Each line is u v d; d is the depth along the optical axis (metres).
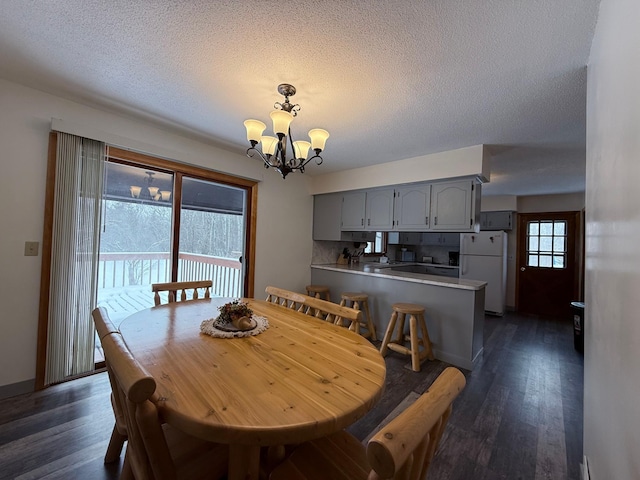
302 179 4.23
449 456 1.62
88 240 2.25
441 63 1.57
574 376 2.64
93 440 1.63
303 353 1.30
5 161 1.95
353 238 4.48
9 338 1.99
